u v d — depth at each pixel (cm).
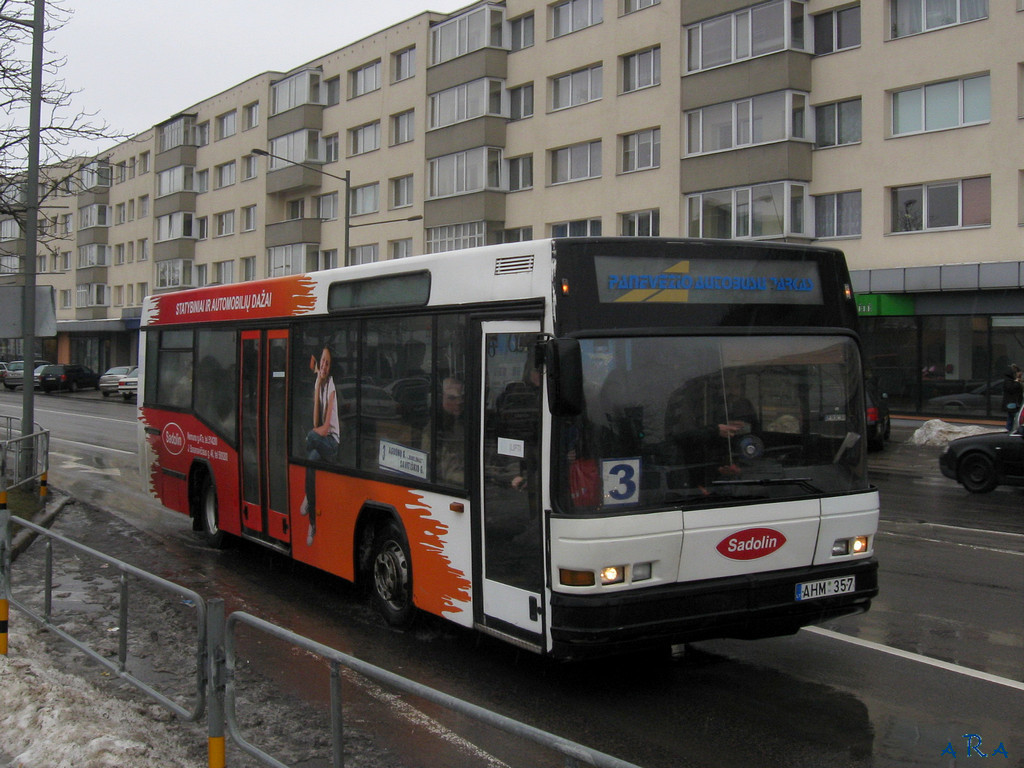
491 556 621
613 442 565
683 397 587
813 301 642
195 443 1086
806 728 549
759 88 2961
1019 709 577
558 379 534
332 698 401
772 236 2941
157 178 6075
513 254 607
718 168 3067
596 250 579
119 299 6694
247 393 968
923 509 1389
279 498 903
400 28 4259
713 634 581
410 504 705
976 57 2602
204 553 1065
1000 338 2658
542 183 3678
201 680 495
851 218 2889
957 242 2661
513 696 604
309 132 4772
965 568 969
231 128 5434
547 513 562
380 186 4394
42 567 772
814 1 2934
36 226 1442
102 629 708
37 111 1405
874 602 832
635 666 663
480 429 632
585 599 550
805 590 605
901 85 2747
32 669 596
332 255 4756
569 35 3556
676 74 3188
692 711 577
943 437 2423
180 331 1134
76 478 1716
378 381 752
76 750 468
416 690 346
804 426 622
